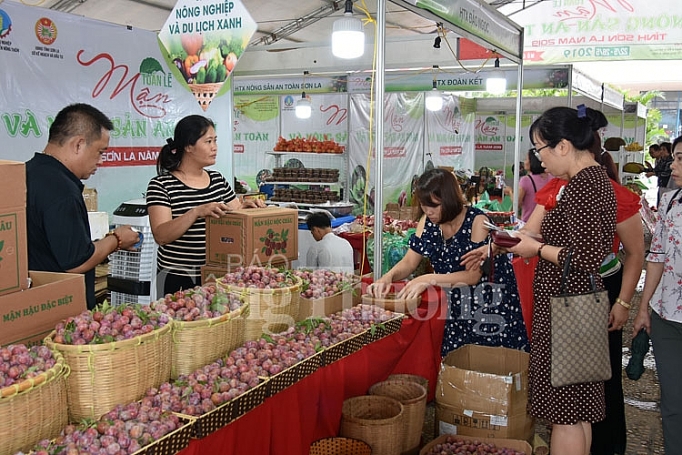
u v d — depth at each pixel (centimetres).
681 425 277
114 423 158
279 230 287
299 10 873
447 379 286
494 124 1326
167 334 188
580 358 226
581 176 228
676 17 991
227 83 606
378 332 276
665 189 855
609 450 336
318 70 681
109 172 516
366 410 273
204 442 173
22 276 185
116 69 513
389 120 1011
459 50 637
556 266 234
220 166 605
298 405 220
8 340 175
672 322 272
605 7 1012
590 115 232
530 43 1049
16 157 438
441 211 303
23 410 146
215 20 284
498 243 244
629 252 287
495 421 277
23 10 434
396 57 664
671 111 3058
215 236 284
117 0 685
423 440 330
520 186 568
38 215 224
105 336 170
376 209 317
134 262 359
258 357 212
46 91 455
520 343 326
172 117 573
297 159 1005
